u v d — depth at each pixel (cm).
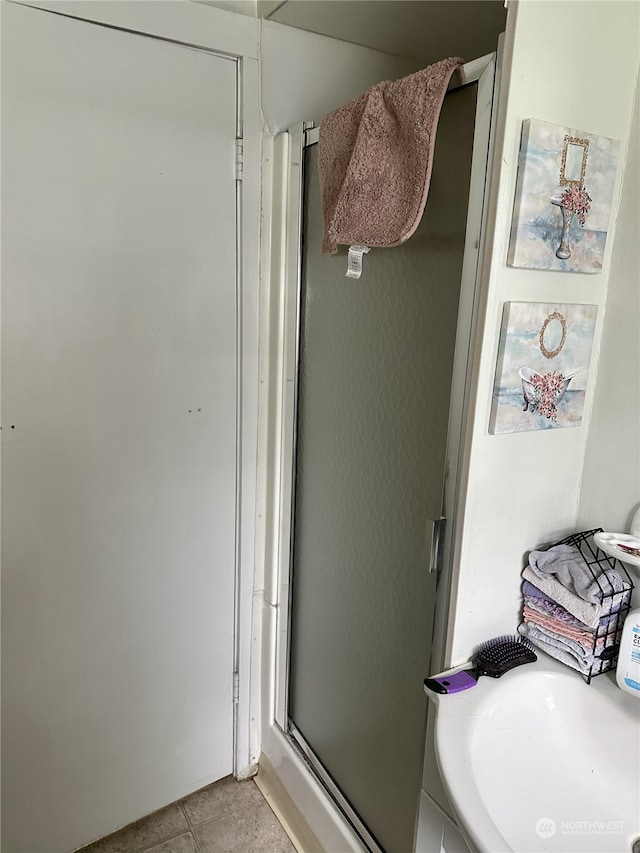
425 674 123
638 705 100
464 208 105
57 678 149
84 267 133
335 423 147
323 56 153
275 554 171
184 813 177
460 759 90
